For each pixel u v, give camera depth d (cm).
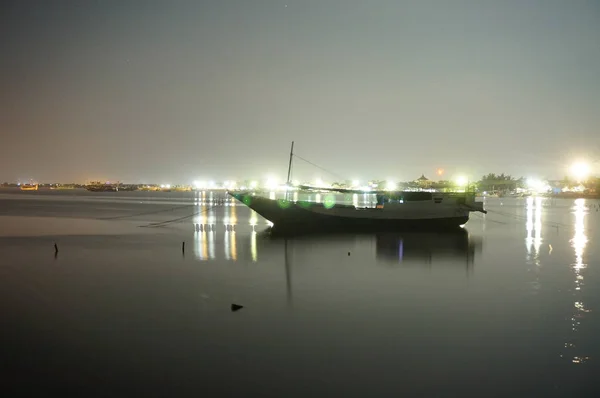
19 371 1454
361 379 1407
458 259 3600
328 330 1828
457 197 5703
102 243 4512
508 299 2305
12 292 2434
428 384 1377
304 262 3412
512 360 1541
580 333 1794
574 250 4188
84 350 1622
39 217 8156
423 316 2011
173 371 1459
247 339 1727
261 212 5681
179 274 2934
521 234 5650
